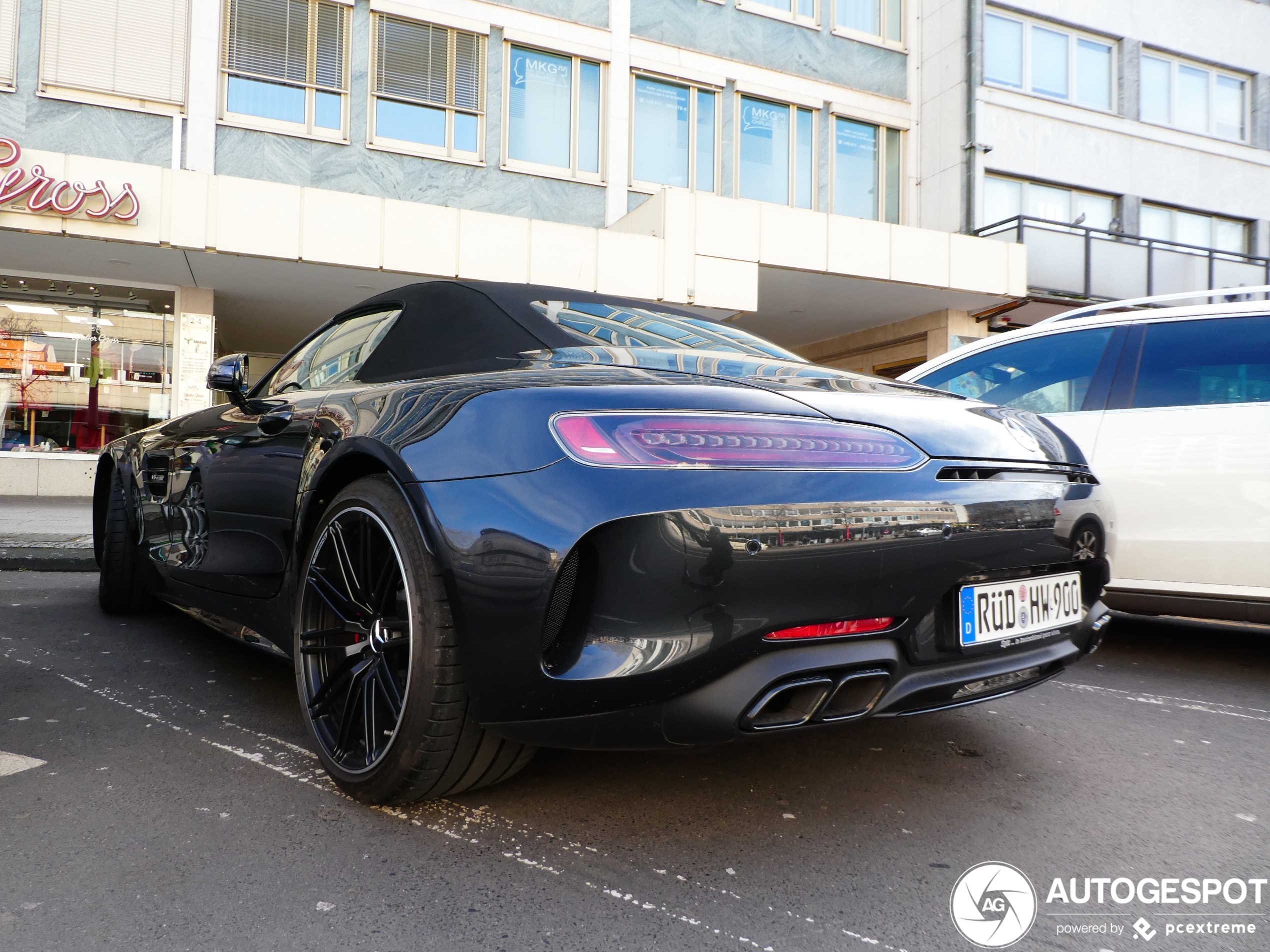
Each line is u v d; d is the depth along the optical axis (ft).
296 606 6.79
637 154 42.98
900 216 49.16
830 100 47.16
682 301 35.24
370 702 5.99
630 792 6.38
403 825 5.74
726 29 44.86
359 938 4.40
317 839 5.50
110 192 28.68
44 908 4.61
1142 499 10.69
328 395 7.47
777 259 36.81
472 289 7.48
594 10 41.96
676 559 4.80
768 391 5.83
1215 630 13.35
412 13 38.34
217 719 7.91
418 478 5.48
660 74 43.24
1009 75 48.39
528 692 5.02
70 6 33.94
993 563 5.73
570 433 5.14
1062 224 45.24
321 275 32.89
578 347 6.54
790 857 5.41
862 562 5.13
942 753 7.41
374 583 5.92
